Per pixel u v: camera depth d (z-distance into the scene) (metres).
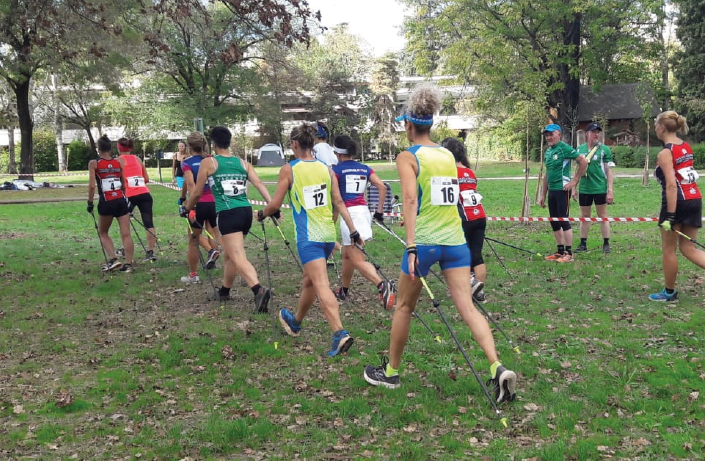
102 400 4.61
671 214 6.37
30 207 19.38
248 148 61.00
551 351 5.32
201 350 5.61
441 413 4.21
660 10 30.86
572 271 8.34
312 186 5.30
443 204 4.20
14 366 5.29
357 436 3.95
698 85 39.66
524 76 25.47
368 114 65.25
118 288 8.05
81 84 29.33
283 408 4.36
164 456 3.77
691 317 6.14
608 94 48.94
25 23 10.77
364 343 5.71
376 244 11.02
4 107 42.38
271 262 9.76
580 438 3.83
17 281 8.52
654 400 4.30
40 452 3.86
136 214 16.48
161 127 38.59
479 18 30.12
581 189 9.59
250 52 36.50
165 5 9.62
